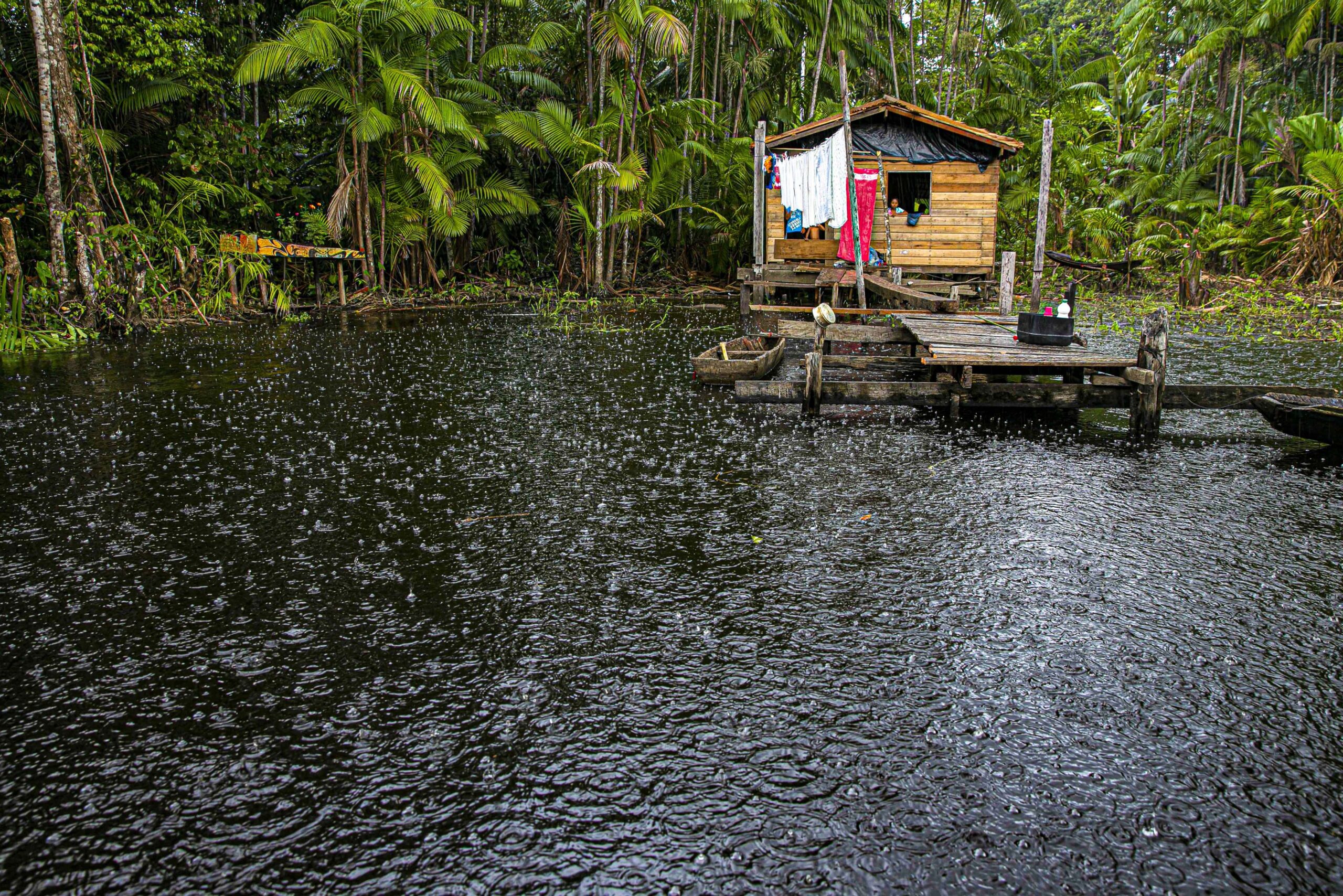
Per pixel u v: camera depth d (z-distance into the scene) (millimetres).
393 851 2111
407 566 3811
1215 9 25156
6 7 12766
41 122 11570
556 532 4223
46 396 7582
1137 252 21109
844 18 20016
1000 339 7812
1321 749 2506
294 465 5410
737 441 6016
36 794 2326
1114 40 35938
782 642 3107
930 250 15742
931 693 2771
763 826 2180
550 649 3068
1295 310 14891
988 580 3625
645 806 2258
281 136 18094
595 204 19297
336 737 2572
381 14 15312
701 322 14023
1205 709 2695
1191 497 4734
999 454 5672
